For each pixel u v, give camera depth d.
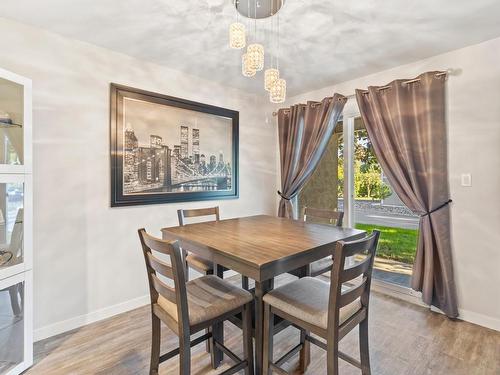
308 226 2.09
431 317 2.32
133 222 2.50
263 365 1.43
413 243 2.77
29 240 1.76
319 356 1.83
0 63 1.84
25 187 1.74
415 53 2.36
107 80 2.32
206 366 1.72
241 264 1.30
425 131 2.35
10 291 1.70
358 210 3.15
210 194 3.08
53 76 2.05
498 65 2.10
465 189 2.25
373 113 2.64
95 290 2.28
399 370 1.68
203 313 1.32
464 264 2.26
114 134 2.35
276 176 3.86
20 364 1.67
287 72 2.79
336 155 3.32
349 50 2.31
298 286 1.54
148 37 2.12
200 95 2.98
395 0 1.65
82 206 2.21
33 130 1.96
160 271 1.31
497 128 2.11
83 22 1.91
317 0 1.65
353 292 1.28
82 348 1.91
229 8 1.75
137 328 2.17
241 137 3.42
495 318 2.13
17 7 1.73
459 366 1.71
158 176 2.65
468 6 1.72
